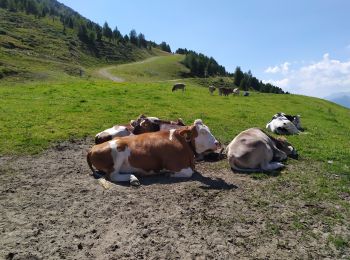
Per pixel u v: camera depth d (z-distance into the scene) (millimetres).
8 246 7027
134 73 149250
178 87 39688
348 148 15188
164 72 169875
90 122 18266
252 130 12328
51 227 7789
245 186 10164
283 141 13133
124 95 29578
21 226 7797
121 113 21062
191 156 11125
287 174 11180
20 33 146875
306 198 9367
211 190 9812
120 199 9156
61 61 128875
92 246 7102
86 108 22203
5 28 147875
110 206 8750
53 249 6969
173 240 7324
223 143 15398
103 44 189750
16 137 14953
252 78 180375
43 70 83500
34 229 7684
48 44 148000
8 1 196250
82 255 6805
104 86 35875
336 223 8094
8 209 8602
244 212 8539
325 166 12133
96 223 7965
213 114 23078
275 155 12383
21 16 178750
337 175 11281
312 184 10359
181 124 13453
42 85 34844
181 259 6734
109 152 10430
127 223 7957
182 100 29281
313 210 8672
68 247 7043
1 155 12859
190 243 7230
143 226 7828
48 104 23172
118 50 192250
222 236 7496
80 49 166125
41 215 8312
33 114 19734
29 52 120812
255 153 11367
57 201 9062
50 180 10555
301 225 7938
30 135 15336
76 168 11680
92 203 8945
